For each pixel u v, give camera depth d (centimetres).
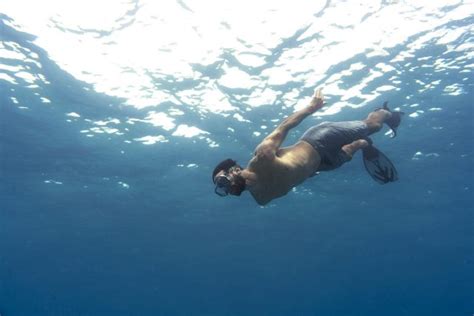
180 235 3531
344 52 1270
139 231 3378
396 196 2681
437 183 2459
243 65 1305
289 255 4522
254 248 4138
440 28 1207
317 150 558
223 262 4816
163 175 2238
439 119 1716
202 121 1650
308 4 1103
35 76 1373
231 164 512
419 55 1304
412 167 2205
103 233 3431
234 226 3284
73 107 1552
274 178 494
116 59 1275
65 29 1160
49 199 2602
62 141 1831
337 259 4788
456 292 7981
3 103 1524
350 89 1446
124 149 1911
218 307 9238
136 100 1493
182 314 10350
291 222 3219
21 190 2431
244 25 1158
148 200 2633
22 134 1761
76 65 1303
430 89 1490
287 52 1255
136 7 1100
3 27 1152
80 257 4391
